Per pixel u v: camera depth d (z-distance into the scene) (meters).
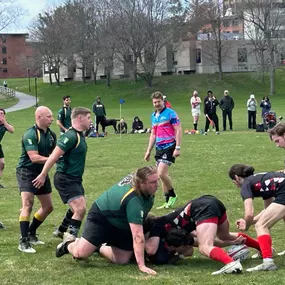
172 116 9.38
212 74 74.69
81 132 6.97
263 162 14.90
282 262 6.13
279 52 69.81
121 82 74.88
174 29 71.50
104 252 6.40
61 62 79.50
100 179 12.80
